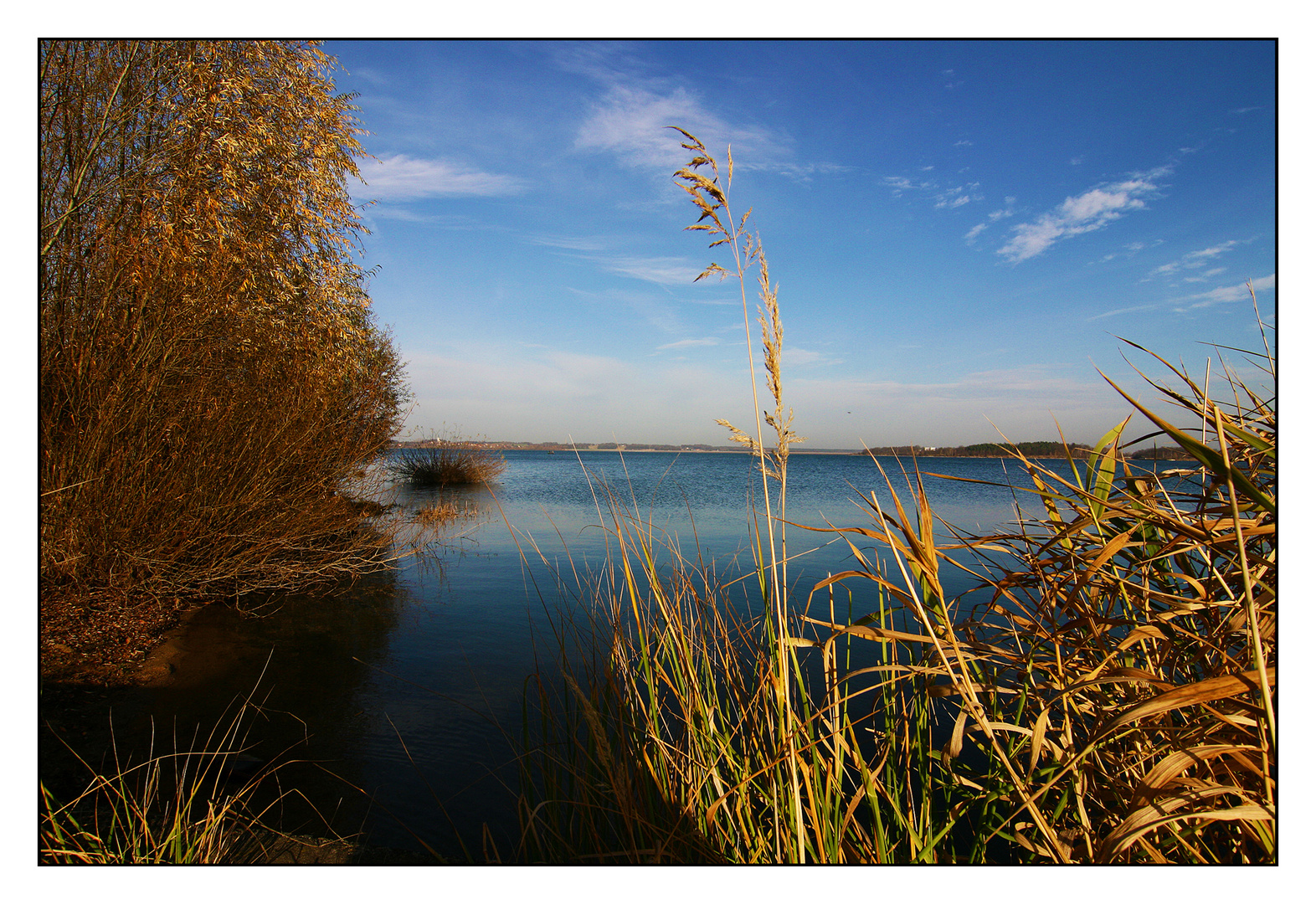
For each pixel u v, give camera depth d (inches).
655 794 94.1
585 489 1058.1
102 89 267.0
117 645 209.8
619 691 98.5
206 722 163.9
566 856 92.1
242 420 289.0
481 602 292.2
